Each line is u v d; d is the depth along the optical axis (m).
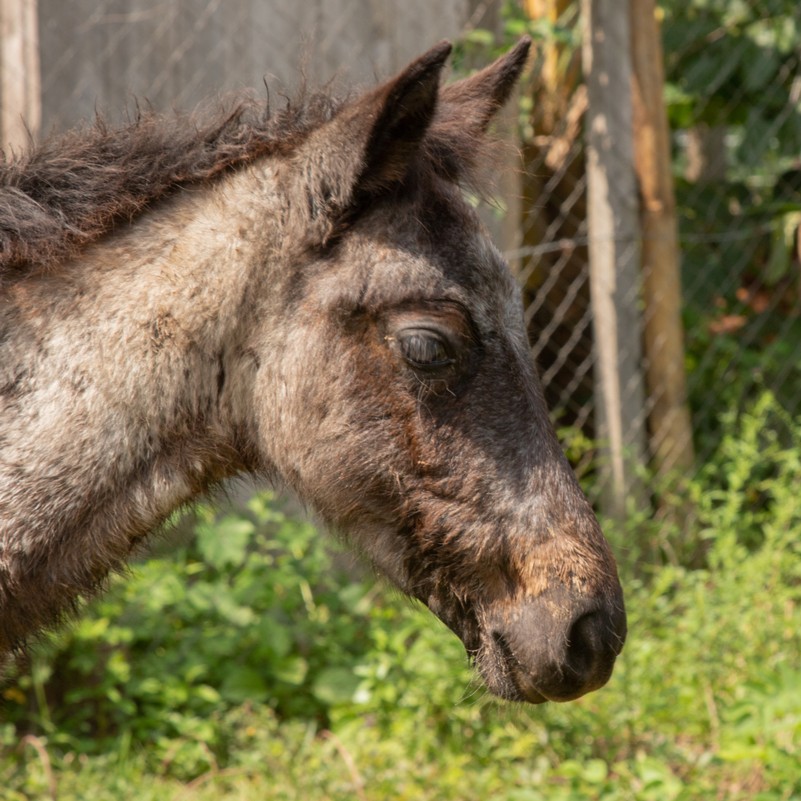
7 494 2.96
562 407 6.55
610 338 6.35
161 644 5.45
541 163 7.11
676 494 6.29
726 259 7.64
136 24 5.70
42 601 3.05
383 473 3.12
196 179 3.19
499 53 6.16
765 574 5.37
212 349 3.14
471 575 3.11
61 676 5.34
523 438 3.07
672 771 4.55
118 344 3.05
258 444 3.26
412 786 4.57
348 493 3.17
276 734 5.04
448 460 3.07
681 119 7.99
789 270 7.69
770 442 6.82
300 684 5.33
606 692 4.81
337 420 3.11
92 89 5.64
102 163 3.23
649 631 5.30
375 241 3.09
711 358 7.25
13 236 3.11
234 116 3.28
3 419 2.99
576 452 6.41
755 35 7.82
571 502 3.07
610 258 6.34
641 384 6.43
